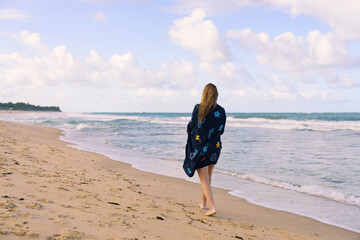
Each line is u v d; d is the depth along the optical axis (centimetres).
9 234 201
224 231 327
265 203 520
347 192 604
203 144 371
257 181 696
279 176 748
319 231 391
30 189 364
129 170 777
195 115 370
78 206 318
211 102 365
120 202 386
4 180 392
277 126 2722
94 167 737
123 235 243
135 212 339
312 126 2689
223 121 372
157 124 3325
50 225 234
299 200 546
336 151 1174
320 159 989
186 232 293
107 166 807
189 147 385
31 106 17238
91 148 1228
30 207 277
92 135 1892
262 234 344
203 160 378
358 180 704
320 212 477
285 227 398
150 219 317
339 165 885
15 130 1630
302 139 1633
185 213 388
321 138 1697
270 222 416
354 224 424
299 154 1094
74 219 262
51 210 280
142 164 889
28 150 825
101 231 243
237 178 728
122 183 569
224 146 1330
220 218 399
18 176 437
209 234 300
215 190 612
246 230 353
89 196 384
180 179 694
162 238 260
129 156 1044
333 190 613
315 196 575
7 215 240
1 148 766
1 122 2206
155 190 557
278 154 1099
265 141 1541
